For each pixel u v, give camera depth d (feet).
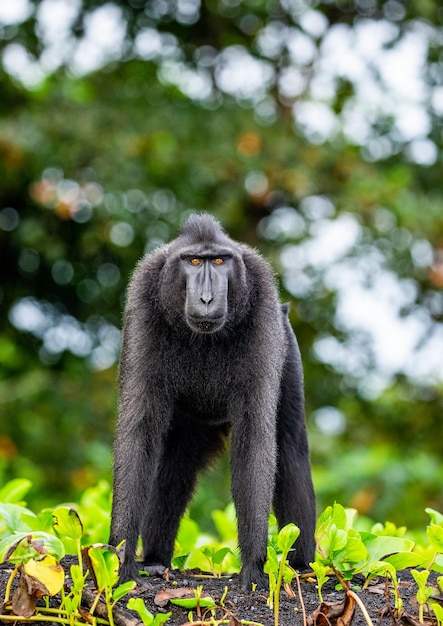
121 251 52.06
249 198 51.90
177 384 23.59
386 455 46.42
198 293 22.29
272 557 19.52
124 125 51.42
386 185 51.80
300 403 25.36
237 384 23.29
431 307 55.93
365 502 43.80
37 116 50.29
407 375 56.18
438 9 55.57
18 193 54.08
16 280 57.67
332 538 19.88
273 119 54.60
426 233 52.13
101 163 49.93
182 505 25.46
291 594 20.06
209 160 50.80
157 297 23.34
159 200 52.03
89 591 19.45
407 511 45.91
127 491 22.25
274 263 52.39
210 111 53.62
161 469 25.26
